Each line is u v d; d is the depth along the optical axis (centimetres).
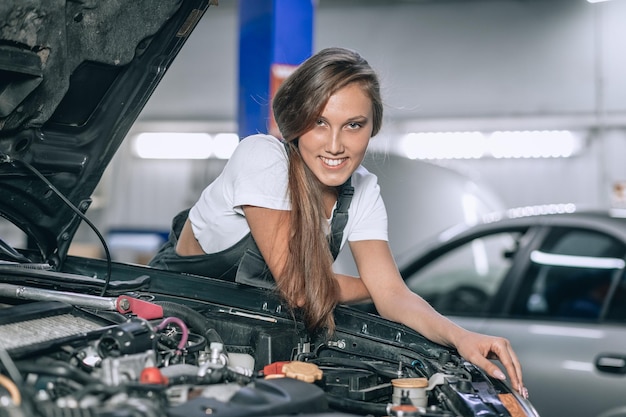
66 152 212
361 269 222
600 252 397
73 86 205
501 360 191
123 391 134
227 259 217
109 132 218
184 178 1341
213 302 211
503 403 171
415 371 191
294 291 198
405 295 216
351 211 219
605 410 330
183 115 1332
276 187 200
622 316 360
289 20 551
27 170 204
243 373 162
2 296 188
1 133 197
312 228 199
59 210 218
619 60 1127
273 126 492
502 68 1181
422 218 515
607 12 1134
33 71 186
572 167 1161
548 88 1160
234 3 1301
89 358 155
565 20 1155
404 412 154
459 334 198
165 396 139
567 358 343
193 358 180
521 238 409
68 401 128
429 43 1207
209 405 137
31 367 139
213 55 1316
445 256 424
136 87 217
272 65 543
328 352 205
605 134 1143
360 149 197
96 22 196
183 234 231
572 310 385
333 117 190
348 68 190
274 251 201
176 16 213
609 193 1133
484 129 1190
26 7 175
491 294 470
